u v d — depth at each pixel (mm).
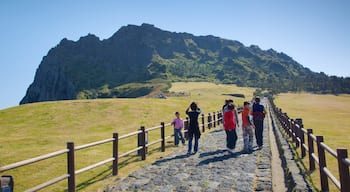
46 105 39000
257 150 14039
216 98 120562
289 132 17750
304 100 120125
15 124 31172
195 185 8461
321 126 31562
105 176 10242
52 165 12367
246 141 13898
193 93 145250
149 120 35156
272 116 36844
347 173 5773
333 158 12461
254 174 9523
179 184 8625
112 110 37719
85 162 12922
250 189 7957
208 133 22078
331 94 170250
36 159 6621
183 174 9773
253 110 14648
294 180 8023
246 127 13938
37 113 35281
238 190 7891
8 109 37688
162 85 199500
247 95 151375
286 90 179250
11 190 5980
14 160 13359
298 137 13258
